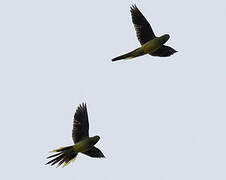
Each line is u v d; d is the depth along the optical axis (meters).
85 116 24.48
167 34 25.02
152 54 25.31
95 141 24.11
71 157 24.09
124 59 25.31
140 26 25.27
